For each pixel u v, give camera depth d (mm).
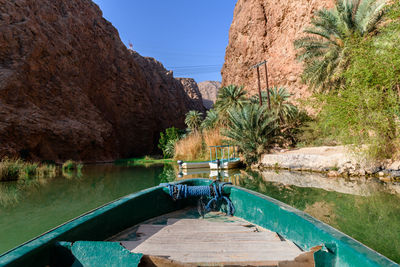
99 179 11375
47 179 12008
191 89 104875
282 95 21234
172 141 33156
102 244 1389
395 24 7273
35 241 1355
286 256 1670
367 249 1125
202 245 1955
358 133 7973
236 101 24234
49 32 35656
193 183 3736
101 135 40812
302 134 17797
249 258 1644
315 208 4172
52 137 31609
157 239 2115
